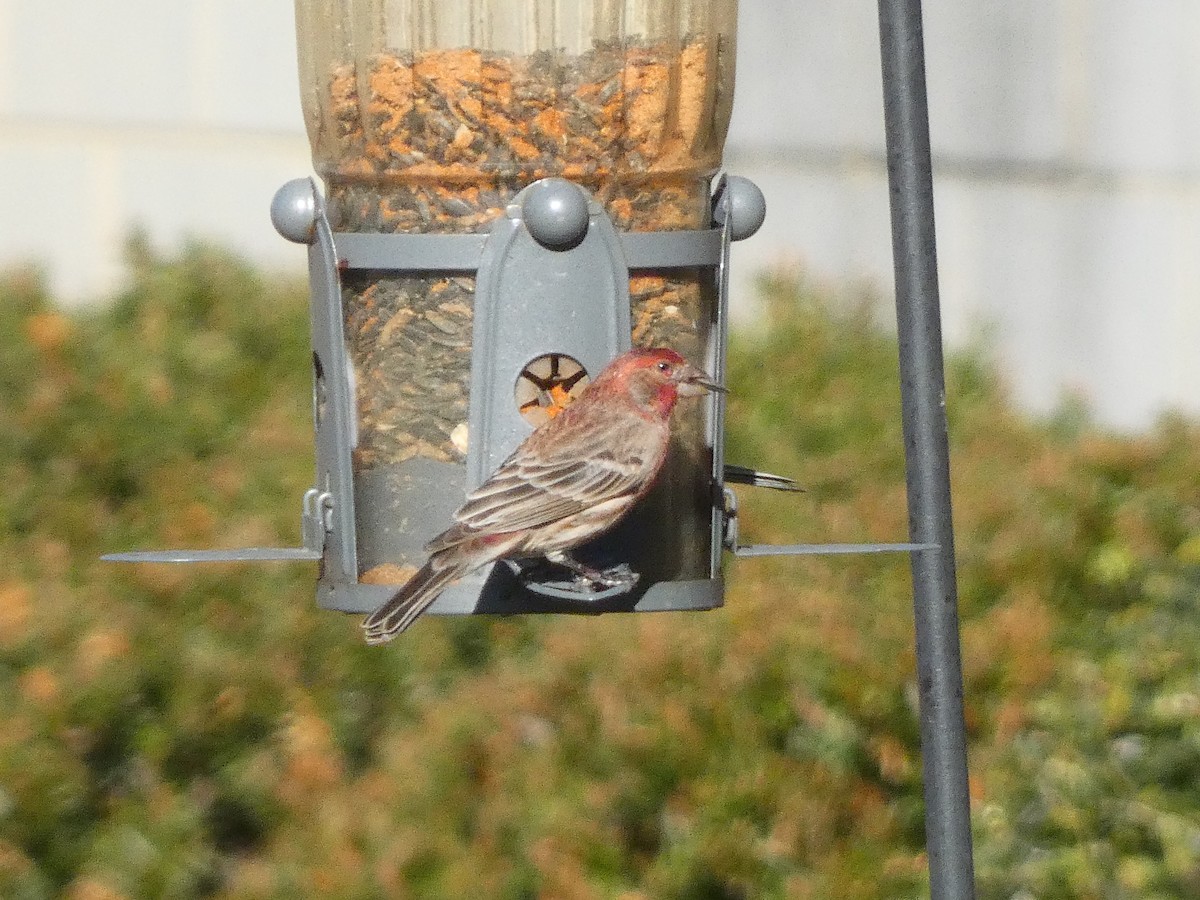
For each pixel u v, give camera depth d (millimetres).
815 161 21328
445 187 8258
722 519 8508
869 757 11828
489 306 8125
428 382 8352
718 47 8539
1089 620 13508
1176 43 21672
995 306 21625
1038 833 11539
